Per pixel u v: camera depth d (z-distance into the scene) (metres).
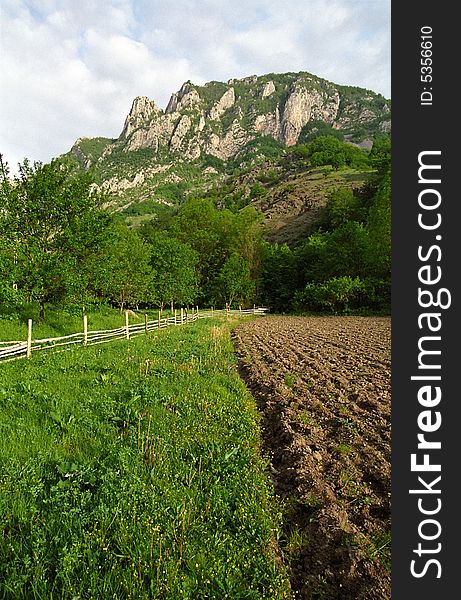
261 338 24.89
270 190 152.50
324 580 4.64
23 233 22.38
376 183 92.38
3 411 8.45
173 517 5.16
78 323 26.22
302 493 6.25
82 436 7.45
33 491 5.36
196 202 76.12
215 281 60.12
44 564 4.23
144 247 44.25
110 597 3.89
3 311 21.72
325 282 57.62
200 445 7.45
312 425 8.88
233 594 4.20
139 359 15.07
